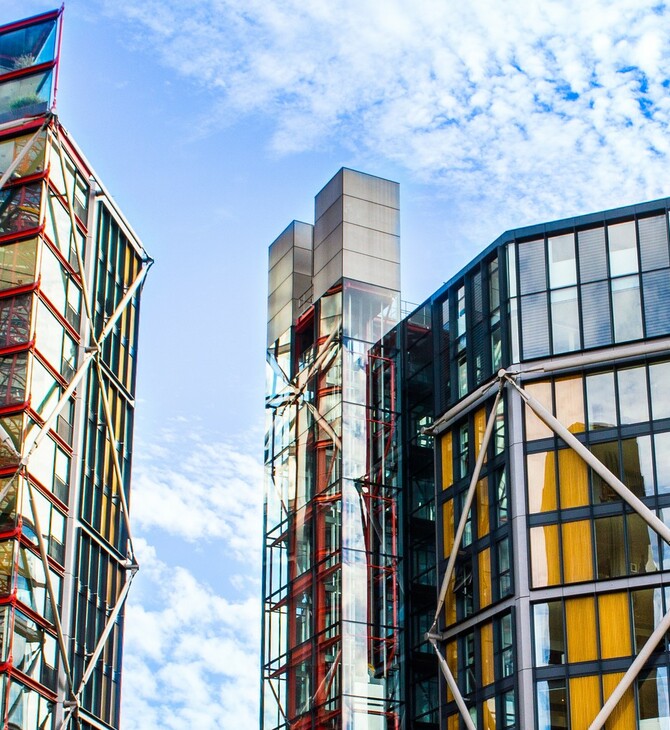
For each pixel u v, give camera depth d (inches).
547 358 2842.0
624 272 2854.3
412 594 3112.7
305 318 3582.7
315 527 3272.6
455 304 3132.4
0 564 2751.0
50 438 2970.0
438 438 3061.0
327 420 3351.4
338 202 3575.3
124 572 3228.3
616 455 2711.6
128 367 3430.1
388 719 3011.8
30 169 3132.4
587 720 2518.5
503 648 2687.0
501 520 2792.8
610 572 2618.1
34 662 2763.3
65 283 3147.1
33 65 3250.5
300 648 3181.6
